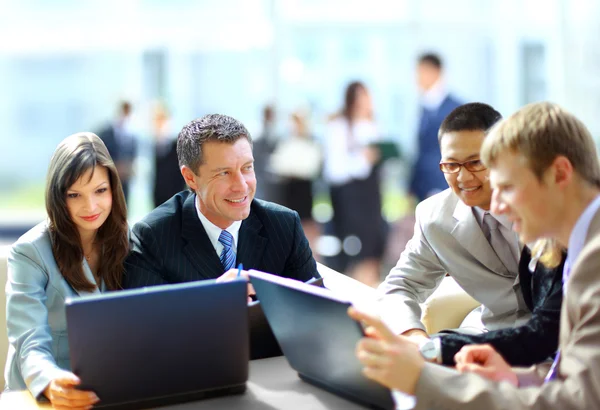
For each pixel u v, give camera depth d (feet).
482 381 4.79
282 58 25.00
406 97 25.07
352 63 25.12
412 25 25.03
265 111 20.99
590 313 4.57
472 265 7.41
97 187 6.84
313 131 23.66
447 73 25.64
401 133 24.99
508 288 7.28
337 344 5.26
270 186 20.54
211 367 5.62
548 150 4.83
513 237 7.14
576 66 25.85
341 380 5.58
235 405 5.63
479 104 6.90
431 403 4.81
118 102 22.63
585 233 4.80
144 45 25.48
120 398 5.50
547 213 4.91
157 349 5.39
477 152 6.72
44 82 25.89
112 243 7.20
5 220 26.21
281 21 24.90
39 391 5.86
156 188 21.48
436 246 7.57
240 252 7.63
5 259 8.35
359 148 19.57
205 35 25.26
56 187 6.79
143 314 5.26
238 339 5.61
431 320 8.35
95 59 25.72
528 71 25.99
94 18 25.52
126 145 22.72
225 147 7.17
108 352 5.30
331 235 20.51
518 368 5.96
